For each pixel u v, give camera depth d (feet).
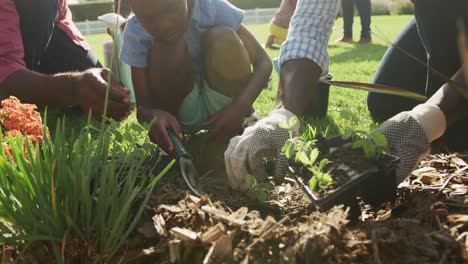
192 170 5.49
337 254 3.43
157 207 4.53
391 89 4.40
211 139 7.10
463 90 3.84
